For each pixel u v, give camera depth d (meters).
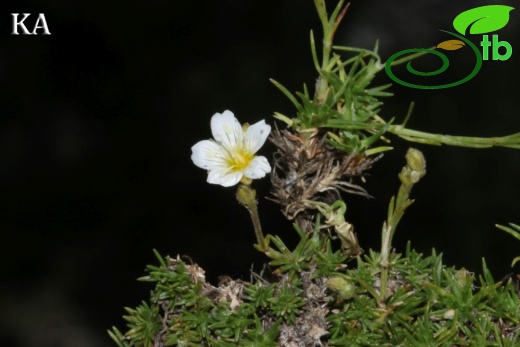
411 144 0.68
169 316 0.33
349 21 0.76
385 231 0.33
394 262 0.33
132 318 0.33
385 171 0.67
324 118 0.33
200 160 0.33
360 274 0.33
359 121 0.33
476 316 0.33
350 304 0.33
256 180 0.61
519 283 0.33
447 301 0.33
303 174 0.33
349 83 0.33
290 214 0.33
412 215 0.68
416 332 0.32
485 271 0.33
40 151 0.76
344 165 0.33
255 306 0.33
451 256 0.67
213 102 0.76
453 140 0.33
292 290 0.33
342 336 0.33
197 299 0.33
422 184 0.69
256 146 0.33
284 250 0.33
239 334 0.33
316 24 0.76
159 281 0.33
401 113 0.73
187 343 0.33
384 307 0.33
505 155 0.70
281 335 0.33
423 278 0.33
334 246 0.38
